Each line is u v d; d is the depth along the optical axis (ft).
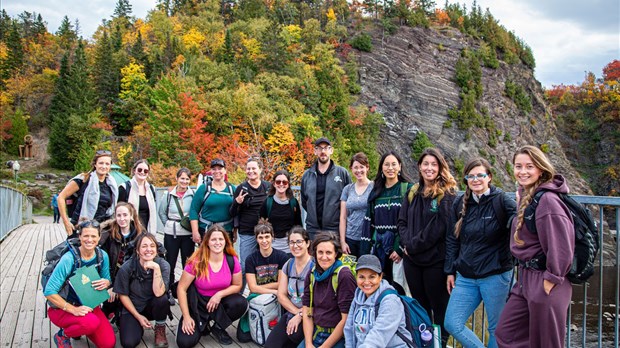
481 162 10.54
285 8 274.98
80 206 15.51
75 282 12.45
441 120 213.46
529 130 255.50
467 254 10.68
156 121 119.75
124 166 119.34
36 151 166.30
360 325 10.81
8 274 24.34
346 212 15.26
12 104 199.00
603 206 9.78
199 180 19.20
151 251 13.46
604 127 294.87
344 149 163.53
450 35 253.03
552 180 8.79
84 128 151.43
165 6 298.97
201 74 160.76
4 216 41.19
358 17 250.78
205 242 14.06
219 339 14.20
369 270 10.71
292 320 12.89
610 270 69.41
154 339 14.06
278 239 17.02
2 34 279.69
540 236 8.44
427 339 10.44
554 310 8.34
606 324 35.01
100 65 187.32
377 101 211.20
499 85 253.44
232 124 126.52
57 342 12.86
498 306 10.40
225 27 259.60
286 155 111.96
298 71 186.39
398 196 13.35
